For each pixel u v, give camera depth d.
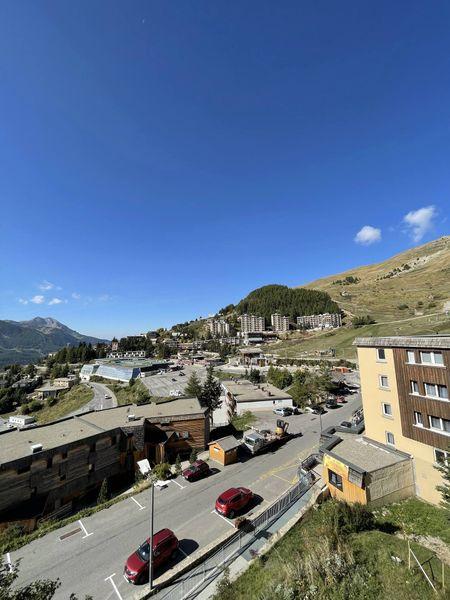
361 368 29.42
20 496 27.97
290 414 56.84
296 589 13.48
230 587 15.57
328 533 17.58
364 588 12.97
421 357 24.02
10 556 21.16
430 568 14.47
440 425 22.52
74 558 20.69
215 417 64.75
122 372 139.75
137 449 36.88
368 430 28.42
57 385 148.38
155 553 18.83
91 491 32.88
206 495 27.86
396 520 20.36
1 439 33.91
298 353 149.75
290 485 28.58
